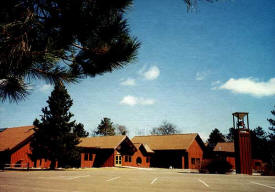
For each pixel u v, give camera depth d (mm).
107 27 3764
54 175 18078
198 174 23484
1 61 2949
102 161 38094
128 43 3979
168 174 22859
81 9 3436
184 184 13445
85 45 3869
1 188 10375
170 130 83625
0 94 3902
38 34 3371
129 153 41125
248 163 24516
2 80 3666
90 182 13516
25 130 33281
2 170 24406
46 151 24906
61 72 3980
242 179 17438
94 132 79438
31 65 3334
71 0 3350
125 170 30672
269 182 15281
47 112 25719
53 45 3346
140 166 43062
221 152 48656
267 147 56219
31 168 28781
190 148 44188
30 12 3029
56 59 3523
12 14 3068
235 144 25500
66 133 25703
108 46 3881
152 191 10344
